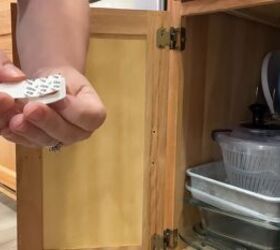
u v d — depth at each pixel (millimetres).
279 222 584
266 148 599
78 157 677
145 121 672
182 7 633
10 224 1083
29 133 303
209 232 718
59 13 388
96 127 329
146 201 692
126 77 662
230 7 559
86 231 697
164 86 668
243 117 825
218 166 745
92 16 630
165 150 686
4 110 293
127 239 708
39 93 293
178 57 661
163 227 703
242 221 659
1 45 1021
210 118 746
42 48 370
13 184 1119
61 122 304
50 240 686
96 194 691
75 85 329
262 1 518
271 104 769
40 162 660
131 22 642
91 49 642
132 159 688
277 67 792
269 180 610
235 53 784
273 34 892
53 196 677
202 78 716
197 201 698
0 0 1018
